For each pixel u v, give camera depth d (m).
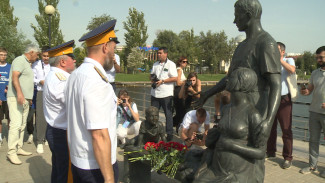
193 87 6.46
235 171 2.29
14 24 38.47
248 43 2.59
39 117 5.37
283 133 4.62
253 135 2.25
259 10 2.55
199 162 2.92
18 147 5.24
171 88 6.20
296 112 13.36
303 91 4.59
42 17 34.81
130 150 3.74
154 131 4.32
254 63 2.52
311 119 4.38
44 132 5.46
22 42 27.31
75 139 2.04
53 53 3.29
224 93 4.76
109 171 1.91
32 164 4.79
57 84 3.03
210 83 46.81
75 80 2.01
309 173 4.37
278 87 2.36
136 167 3.82
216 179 2.31
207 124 5.29
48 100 3.07
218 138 2.58
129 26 56.59
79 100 1.94
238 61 2.65
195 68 69.81
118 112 5.81
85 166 2.04
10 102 4.78
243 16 2.60
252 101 2.41
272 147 5.06
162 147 3.41
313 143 4.37
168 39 64.56
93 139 1.90
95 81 1.92
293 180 4.10
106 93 1.97
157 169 3.21
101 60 2.14
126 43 57.69
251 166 2.33
